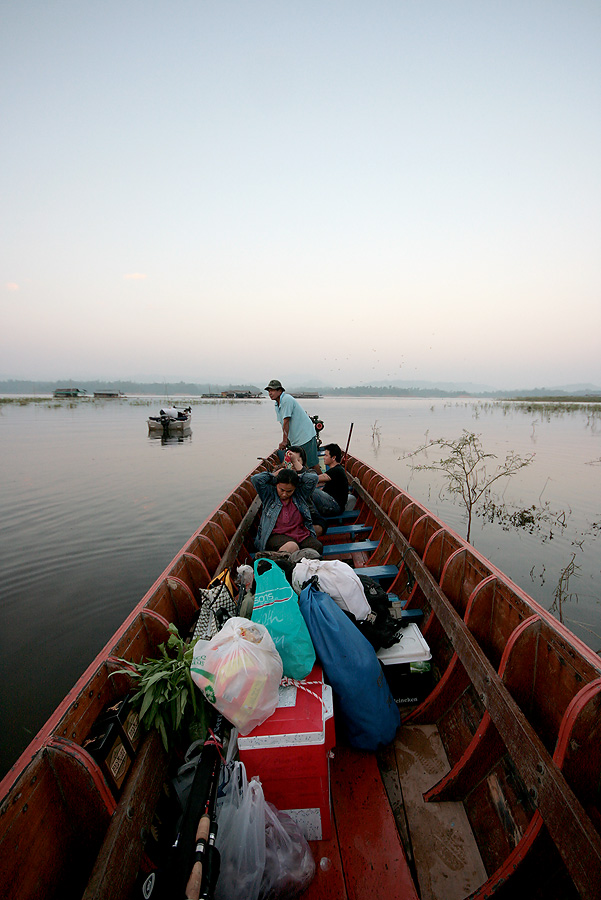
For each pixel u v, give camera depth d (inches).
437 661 120.1
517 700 87.3
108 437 827.4
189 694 85.7
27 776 57.2
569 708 65.7
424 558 146.6
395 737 104.3
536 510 338.3
